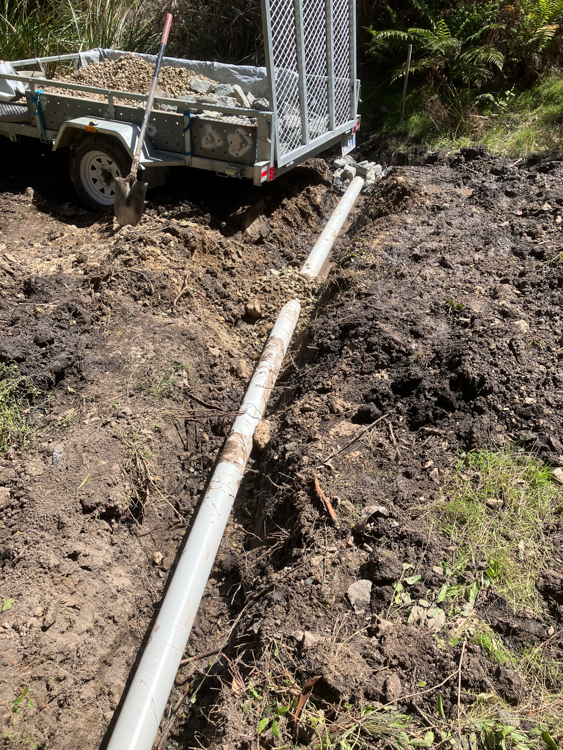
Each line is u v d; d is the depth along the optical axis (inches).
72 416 127.2
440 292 153.3
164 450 126.9
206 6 357.1
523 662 74.0
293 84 201.9
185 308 167.6
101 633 95.9
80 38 321.4
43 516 105.5
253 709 74.7
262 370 145.5
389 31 295.7
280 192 230.2
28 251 192.7
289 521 102.7
